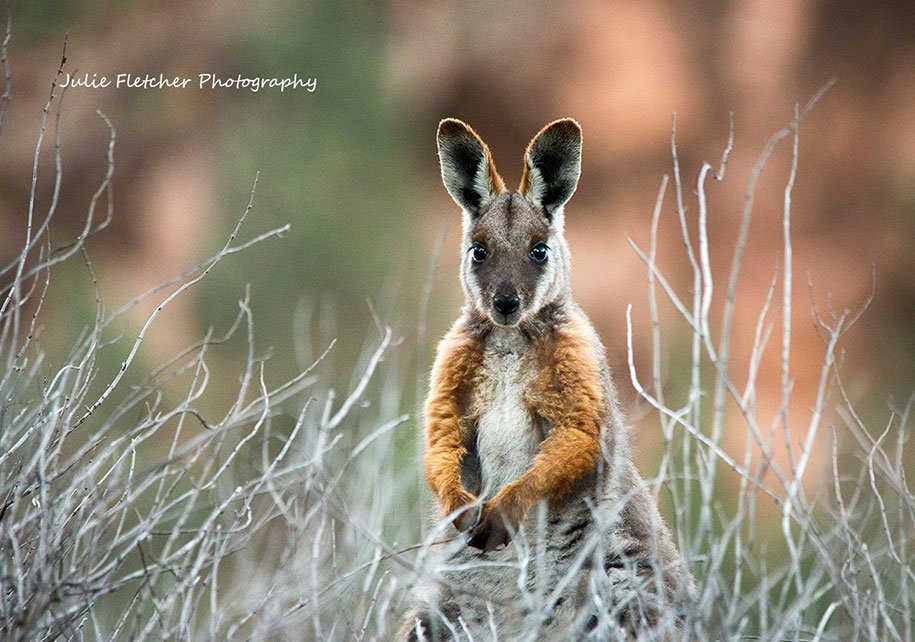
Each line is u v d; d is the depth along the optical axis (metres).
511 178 26.12
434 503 8.48
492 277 8.18
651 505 8.12
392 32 26.91
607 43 25.50
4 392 7.24
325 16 26.77
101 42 26.94
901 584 7.39
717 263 24.03
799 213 24.28
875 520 9.04
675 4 25.64
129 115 25.95
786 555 11.11
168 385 16.67
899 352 22.62
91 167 25.28
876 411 18.56
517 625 7.41
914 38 24.83
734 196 24.33
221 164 25.44
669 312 22.41
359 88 26.14
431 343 13.96
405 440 10.36
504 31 25.92
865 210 24.39
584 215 25.22
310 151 25.52
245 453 9.40
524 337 8.16
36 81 26.12
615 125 25.30
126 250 25.17
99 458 6.48
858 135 24.81
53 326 18.08
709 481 6.69
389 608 7.32
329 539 7.98
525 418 8.05
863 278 23.97
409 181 25.72
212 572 6.56
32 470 6.50
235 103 26.23
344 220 24.36
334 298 22.84
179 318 21.98
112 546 6.49
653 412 12.08
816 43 25.23
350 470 9.34
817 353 22.34
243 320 21.66
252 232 23.75
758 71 25.22
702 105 25.33
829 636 6.82
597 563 7.27
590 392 7.83
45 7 26.64
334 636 6.91
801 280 23.55
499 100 25.75
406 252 23.59
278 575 6.74
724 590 7.49
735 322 22.64
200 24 27.02
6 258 24.27
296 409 12.16
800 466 6.49
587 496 7.78
